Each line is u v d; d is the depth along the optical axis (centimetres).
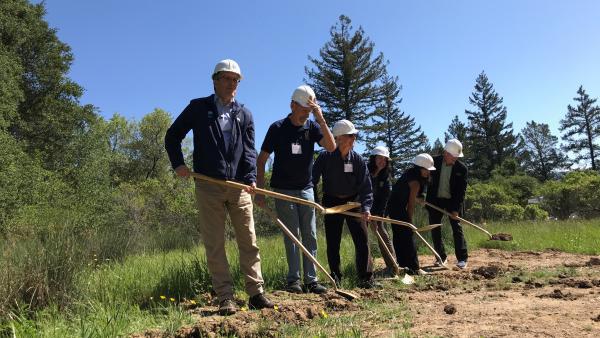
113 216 1595
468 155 6109
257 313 424
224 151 451
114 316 406
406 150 4494
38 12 2864
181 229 1369
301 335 357
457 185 762
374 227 664
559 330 342
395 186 704
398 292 528
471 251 993
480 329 354
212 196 448
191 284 530
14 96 2170
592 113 6688
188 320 411
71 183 1864
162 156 4906
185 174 443
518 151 6725
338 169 569
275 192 507
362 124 3712
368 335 348
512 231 1297
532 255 902
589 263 726
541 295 471
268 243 912
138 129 4909
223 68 451
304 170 541
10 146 1738
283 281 583
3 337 360
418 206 1077
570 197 3212
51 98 2869
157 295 516
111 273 570
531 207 3238
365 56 3688
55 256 476
